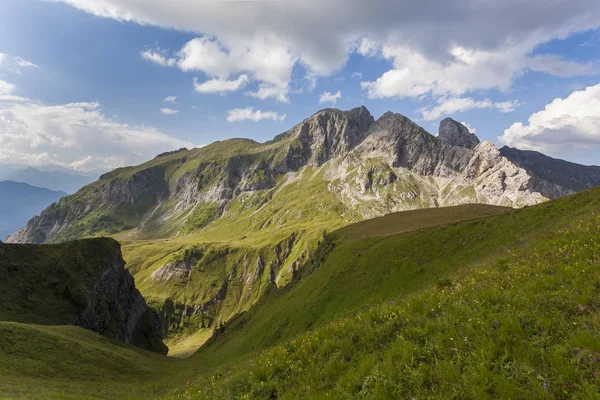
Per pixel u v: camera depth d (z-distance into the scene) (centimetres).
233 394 1154
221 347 8769
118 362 5206
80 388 3381
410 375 828
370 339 1091
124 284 14950
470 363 794
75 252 13038
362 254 6750
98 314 11688
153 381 4809
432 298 1248
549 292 997
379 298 5044
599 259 1094
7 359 4000
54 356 4497
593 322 785
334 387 945
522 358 757
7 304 9431
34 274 11056
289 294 8569
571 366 686
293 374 1115
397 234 6981
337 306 5616
